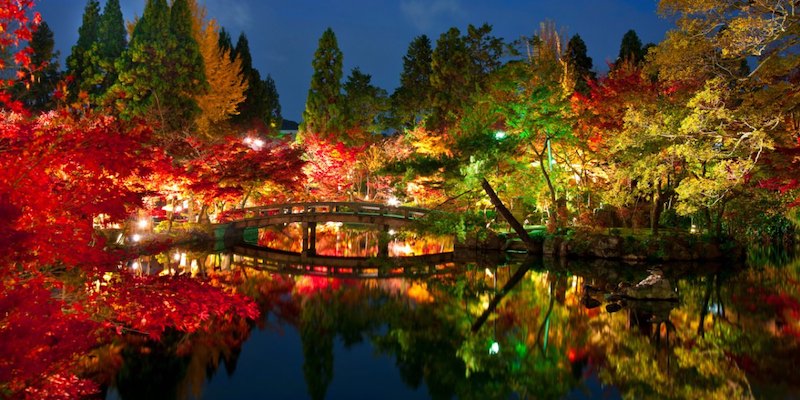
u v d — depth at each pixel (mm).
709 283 17922
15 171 5301
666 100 19281
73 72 31312
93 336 6473
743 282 18047
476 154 21500
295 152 25469
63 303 6293
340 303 15805
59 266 6723
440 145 32531
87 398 8117
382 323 13648
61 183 6000
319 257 25547
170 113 30969
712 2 12562
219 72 38469
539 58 31469
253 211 26969
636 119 15273
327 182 33062
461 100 38281
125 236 19156
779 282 18047
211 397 8727
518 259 23656
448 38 39375
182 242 23438
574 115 23984
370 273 21344
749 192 21703
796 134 15016
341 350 11539
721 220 23328
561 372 10125
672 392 8992
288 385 9438
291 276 20047
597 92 24078
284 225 37344
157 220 28766
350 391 9320
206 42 38312
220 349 11102
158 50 30828
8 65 5922
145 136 6598
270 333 12516
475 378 9969
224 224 26266
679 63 13602
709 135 12984
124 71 31781
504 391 9305
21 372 4875
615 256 22562
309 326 13273
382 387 9500
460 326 13406
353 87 44125
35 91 29062
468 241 25984
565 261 22859
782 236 27578
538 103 21953
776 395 8742
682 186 12891
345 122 40281
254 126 44688
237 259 23312
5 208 4566
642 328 12914
